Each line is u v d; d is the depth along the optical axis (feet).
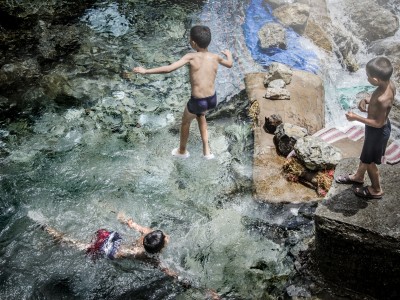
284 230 16.97
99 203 18.51
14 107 23.47
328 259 14.40
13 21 29.89
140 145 21.29
